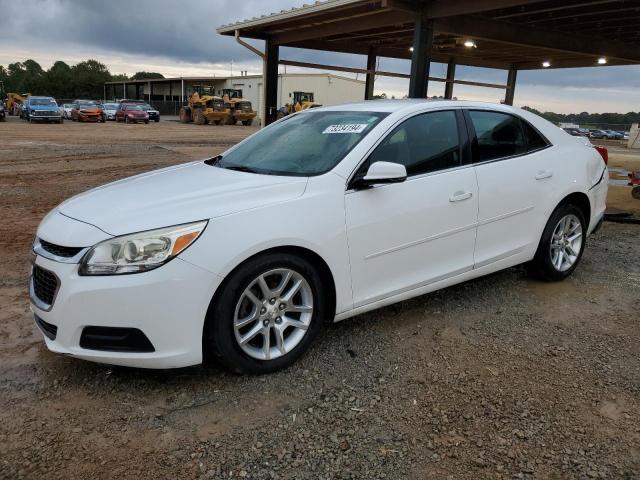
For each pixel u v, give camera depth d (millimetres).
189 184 3295
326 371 3109
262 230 2854
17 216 7094
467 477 2273
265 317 2984
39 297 2916
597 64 18906
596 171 4828
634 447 2480
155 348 2682
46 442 2443
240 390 2893
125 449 2410
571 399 2861
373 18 12148
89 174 11367
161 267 2627
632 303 4219
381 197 3342
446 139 3777
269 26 13766
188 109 41688
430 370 3141
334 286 3199
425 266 3641
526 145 4297
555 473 2303
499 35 12797
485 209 3893
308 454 2402
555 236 4523
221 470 2291
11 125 29906
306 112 4316
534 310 4039
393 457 2393
